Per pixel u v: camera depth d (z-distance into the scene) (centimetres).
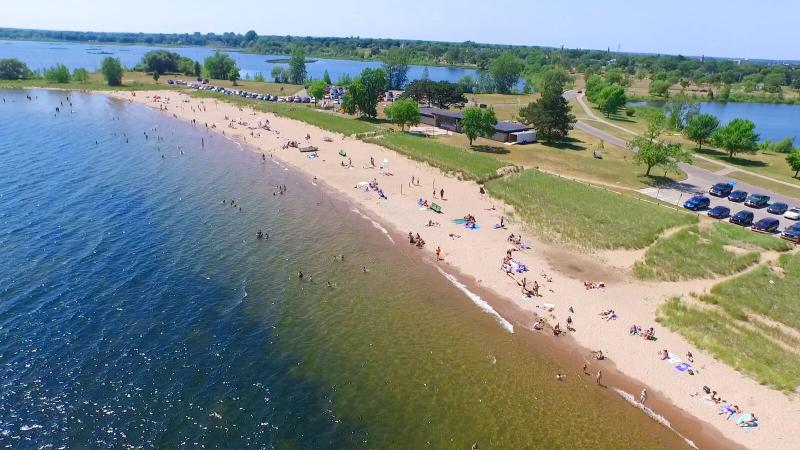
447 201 7856
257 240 6475
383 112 15750
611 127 14588
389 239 6594
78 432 3397
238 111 15562
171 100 17388
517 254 6094
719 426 3569
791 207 7675
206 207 7538
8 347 4178
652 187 8631
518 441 3466
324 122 13350
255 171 9450
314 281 5519
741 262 5662
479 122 11062
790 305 4822
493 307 5053
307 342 4475
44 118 13538
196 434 3425
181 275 5503
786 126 18300
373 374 4100
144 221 6900
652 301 5097
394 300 5188
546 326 4738
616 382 4019
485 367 4212
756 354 4219
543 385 4006
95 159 9781
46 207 7175
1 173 8562
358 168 9588
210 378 3962
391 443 3412
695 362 4188
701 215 7319
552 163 10000
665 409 3738
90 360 4091
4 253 5725
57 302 4856
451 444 3419
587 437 3512
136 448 3294
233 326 4647
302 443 3388
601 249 6166
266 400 3762
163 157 10188
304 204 7794
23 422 3453
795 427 3516
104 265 5619
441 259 6041
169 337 4438
